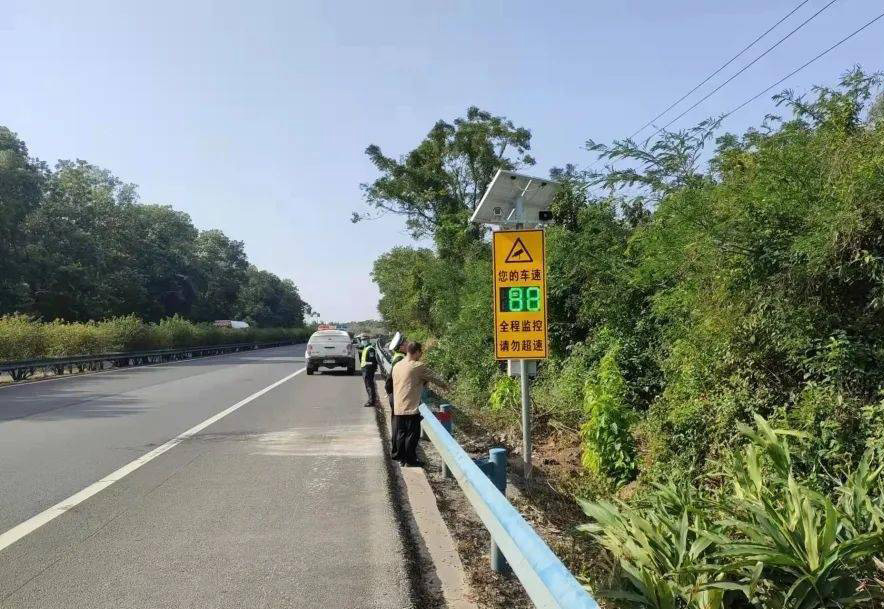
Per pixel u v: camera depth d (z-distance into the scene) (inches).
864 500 169.3
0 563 208.2
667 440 325.7
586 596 97.3
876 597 145.0
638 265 455.8
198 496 288.5
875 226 225.1
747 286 271.9
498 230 331.6
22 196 2023.9
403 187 1508.4
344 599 181.2
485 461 236.2
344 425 494.6
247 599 181.2
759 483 183.2
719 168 360.5
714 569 141.8
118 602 179.2
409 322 1804.9
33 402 649.6
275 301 5689.0
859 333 245.0
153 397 693.3
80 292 2210.9
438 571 203.9
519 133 1493.6
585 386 435.5
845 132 272.1
